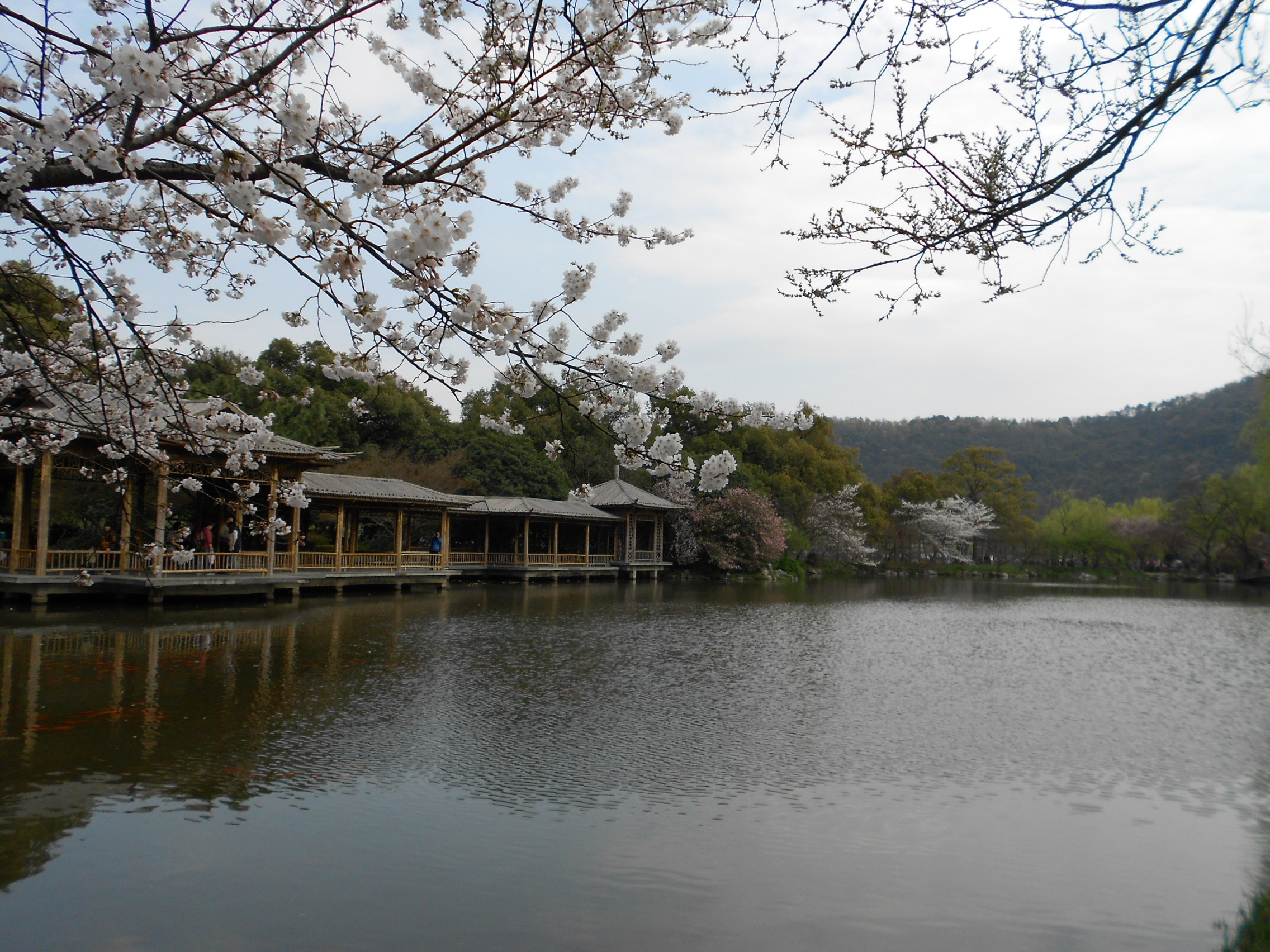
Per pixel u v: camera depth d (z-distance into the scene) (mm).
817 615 24469
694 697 11609
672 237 4535
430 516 35938
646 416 3791
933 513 60500
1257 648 19234
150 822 6227
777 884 5652
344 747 8391
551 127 4184
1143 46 3004
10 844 5754
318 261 3533
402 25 4242
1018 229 3406
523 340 3469
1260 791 8141
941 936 5031
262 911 4969
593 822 6641
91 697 9977
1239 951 4797
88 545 22719
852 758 8836
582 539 42812
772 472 54875
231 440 7625
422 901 5188
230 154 2979
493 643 15891
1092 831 6906
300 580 21703
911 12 3209
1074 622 24766
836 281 3717
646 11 3672
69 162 3367
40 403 5855
